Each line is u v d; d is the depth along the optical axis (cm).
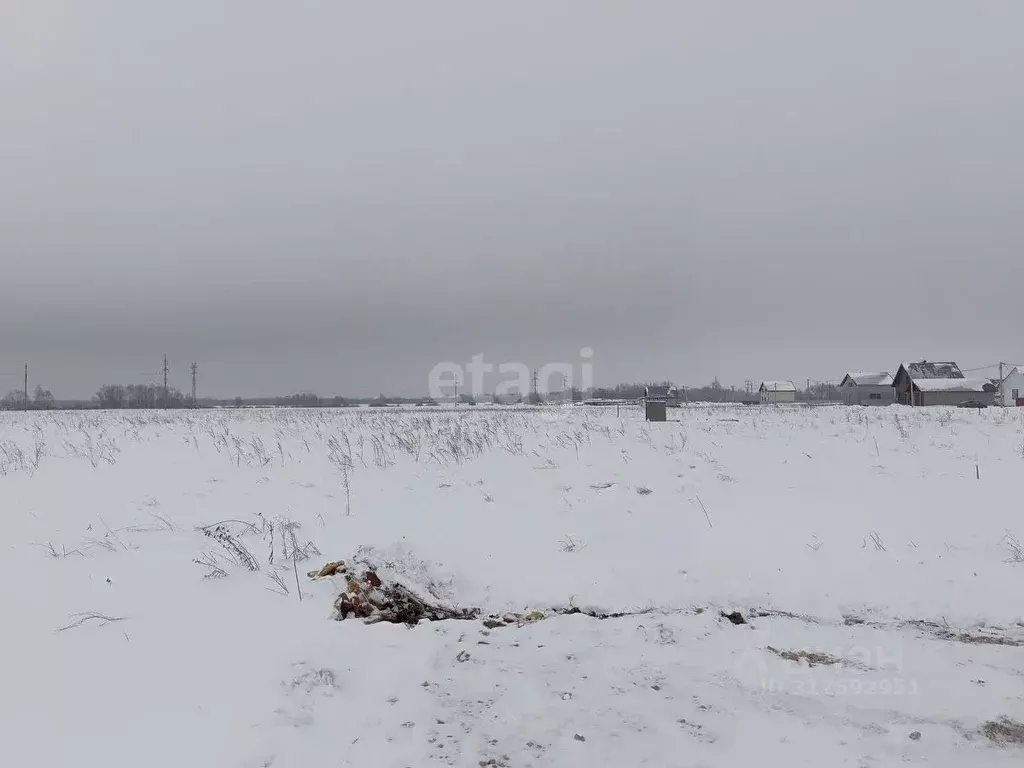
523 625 607
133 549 773
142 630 546
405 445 1441
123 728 400
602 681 488
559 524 910
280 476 1202
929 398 6562
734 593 679
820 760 379
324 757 382
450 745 398
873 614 629
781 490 1101
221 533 821
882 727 418
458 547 806
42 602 600
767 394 8150
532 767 375
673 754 387
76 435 1755
